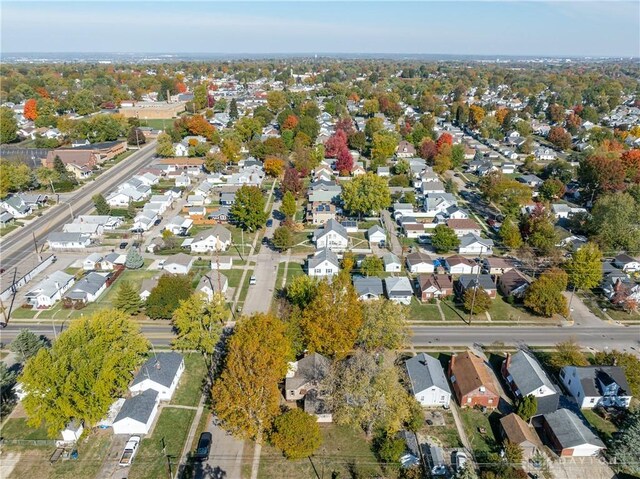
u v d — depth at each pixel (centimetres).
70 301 7662
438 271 8956
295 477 4672
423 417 5275
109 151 16638
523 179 14188
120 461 4756
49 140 17338
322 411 5328
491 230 10919
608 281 8356
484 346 6788
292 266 9112
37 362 4934
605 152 14738
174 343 6378
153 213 11181
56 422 4831
